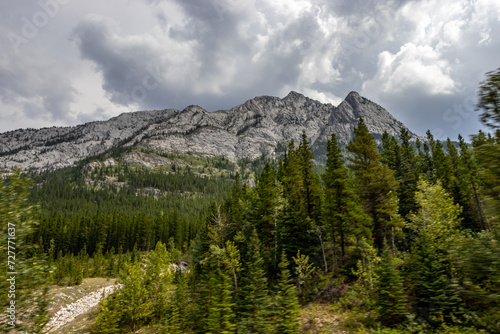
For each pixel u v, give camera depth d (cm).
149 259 3419
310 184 3784
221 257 2827
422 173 4619
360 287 2119
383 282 1717
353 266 2769
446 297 1462
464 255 639
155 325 2916
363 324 1680
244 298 2316
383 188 2850
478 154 652
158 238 10244
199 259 4128
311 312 2084
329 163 3241
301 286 2711
